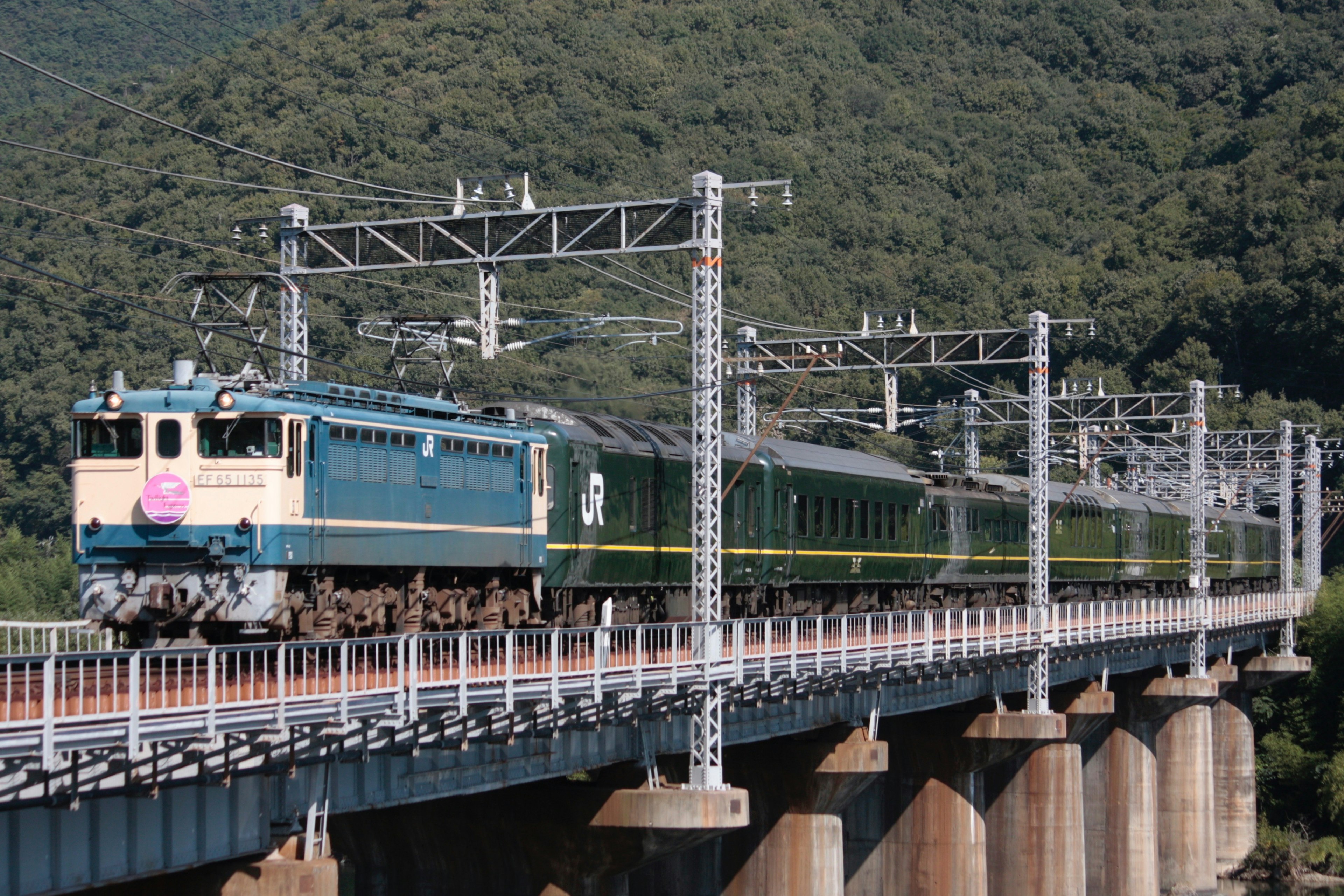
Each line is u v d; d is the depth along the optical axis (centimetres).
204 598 7344
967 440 19575
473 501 9175
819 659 10500
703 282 9338
